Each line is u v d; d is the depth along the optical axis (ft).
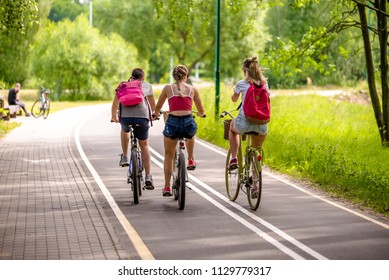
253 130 101.24
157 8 214.90
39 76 518.78
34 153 169.07
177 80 101.81
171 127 101.40
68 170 143.13
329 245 83.82
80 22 519.60
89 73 510.17
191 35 217.36
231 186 112.88
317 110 317.83
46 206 106.01
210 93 318.04
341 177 127.65
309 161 147.84
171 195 106.63
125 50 537.24
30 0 175.42
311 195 118.32
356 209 106.73
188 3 211.00
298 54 208.74
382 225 95.20
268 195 118.32
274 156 160.25
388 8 201.77
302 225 94.84
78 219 96.78
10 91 281.33
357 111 333.42
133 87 106.42
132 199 113.19
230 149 110.93
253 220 97.81
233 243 84.58
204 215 101.04
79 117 288.71
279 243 84.74
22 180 130.21
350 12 201.05
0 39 428.15
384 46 198.18
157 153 173.47
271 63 209.87
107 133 220.23
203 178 136.26
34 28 487.61
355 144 193.06
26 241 84.28
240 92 101.04
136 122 105.70
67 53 502.79
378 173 138.00
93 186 125.29
